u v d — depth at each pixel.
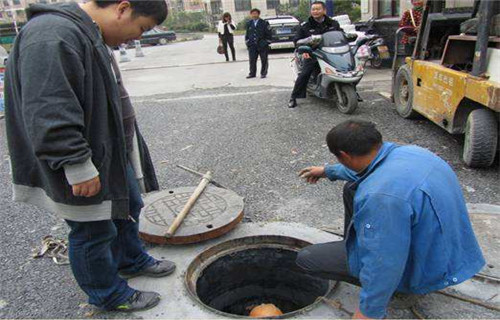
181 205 3.44
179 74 12.13
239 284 3.15
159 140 5.88
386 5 11.55
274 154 5.00
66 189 1.98
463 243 2.05
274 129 5.96
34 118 1.71
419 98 5.35
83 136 1.93
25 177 2.08
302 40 6.64
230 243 3.03
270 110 7.02
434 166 1.94
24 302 2.72
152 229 3.08
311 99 7.55
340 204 3.71
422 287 2.06
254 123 6.33
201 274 2.85
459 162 4.39
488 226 3.09
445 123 4.63
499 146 4.11
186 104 7.95
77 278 2.33
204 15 42.91
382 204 1.81
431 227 1.88
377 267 1.84
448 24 5.36
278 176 4.38
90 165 1.88
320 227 3.32
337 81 6.30
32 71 1.71
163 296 2.60
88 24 1.89
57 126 1.72
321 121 6.18
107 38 2.07
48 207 2.10
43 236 3.54
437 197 1.87
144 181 3.06
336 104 6.92
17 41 1.84
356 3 18.61
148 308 2.50
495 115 4.02
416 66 5.39
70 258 2.26
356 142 1.94
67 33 1.78
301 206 3.72
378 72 10.05
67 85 1.75
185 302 2.54
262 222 3.40
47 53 1.71
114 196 2.11
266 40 9.99
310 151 5.01
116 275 2.45
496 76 3.82
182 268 2.84
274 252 3.06
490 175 4.05
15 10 39.72
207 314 2.44
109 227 2.22
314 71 7.05
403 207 1.80
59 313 2.60
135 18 2.02
